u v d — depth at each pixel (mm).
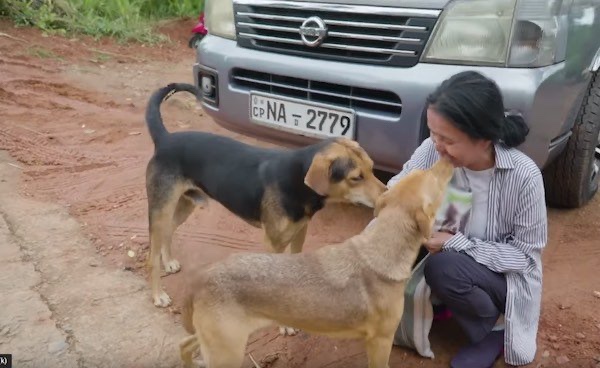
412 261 2682
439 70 3531
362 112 3766
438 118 2555
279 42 4164
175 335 3281
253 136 4543
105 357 3094
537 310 2965
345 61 3850
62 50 9664
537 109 3416
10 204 4652
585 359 3070
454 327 3387
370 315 2652
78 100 7555
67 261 3924
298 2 4004
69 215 4551
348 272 2654
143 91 8297
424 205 2584
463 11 3451
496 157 2740
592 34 3973
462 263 2838
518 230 2846
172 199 3521
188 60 10430
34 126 6457
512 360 2963
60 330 3256
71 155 5762
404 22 3613
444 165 2680
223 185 3406
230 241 4262
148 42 11102
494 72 3416
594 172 4672
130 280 3764
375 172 4730
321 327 2695
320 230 4402
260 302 2613
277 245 3365
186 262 3996
